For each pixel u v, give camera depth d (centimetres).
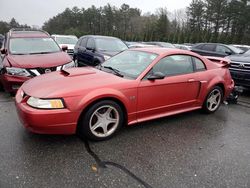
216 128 409
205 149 333
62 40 1331
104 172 268
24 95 320
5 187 237
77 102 304
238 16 3875
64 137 343
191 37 3500
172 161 298
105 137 340
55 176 257
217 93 479
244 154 325
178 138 362
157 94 375
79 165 279
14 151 300
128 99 343
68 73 361
